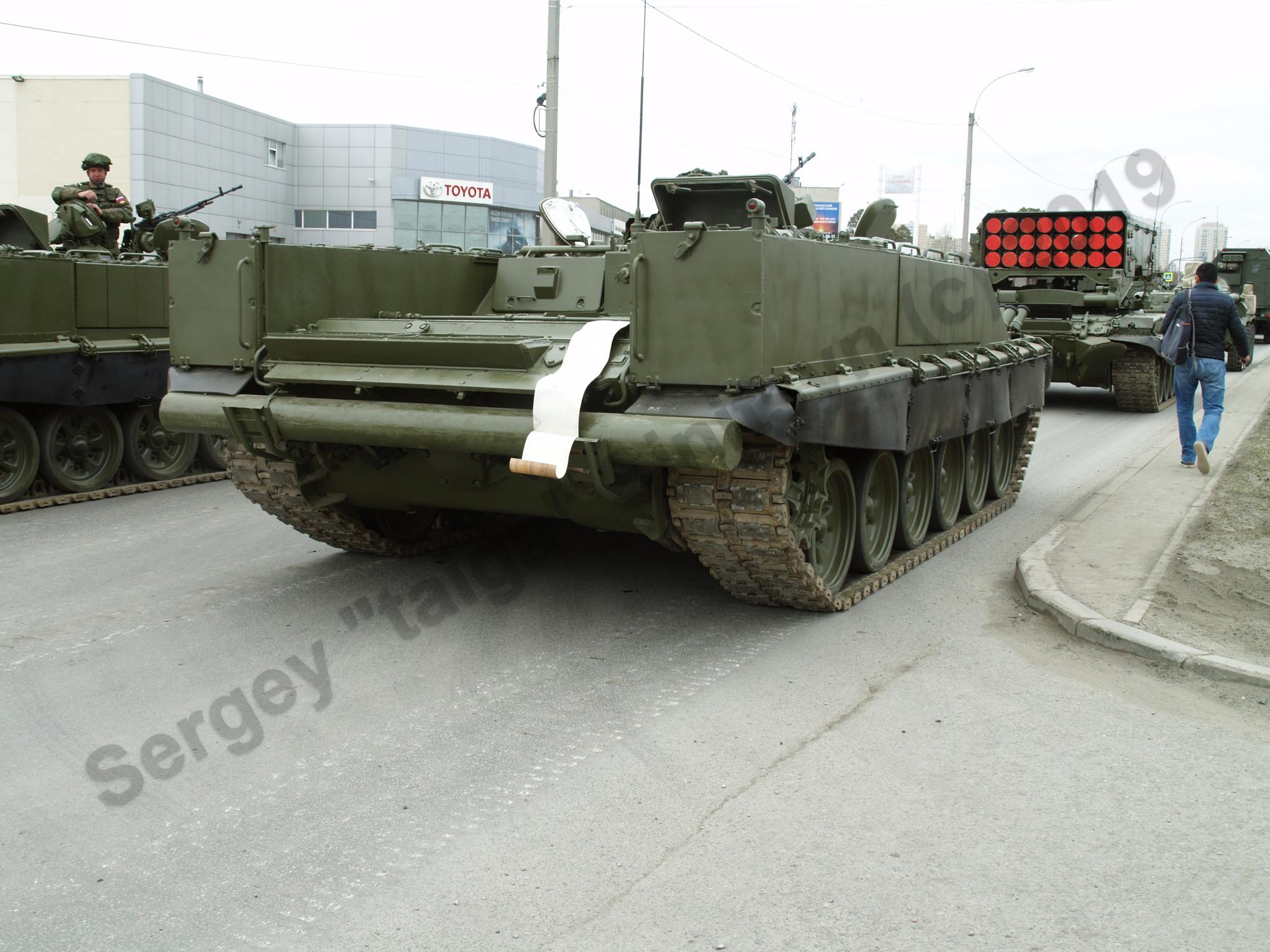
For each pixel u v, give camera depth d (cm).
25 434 1072
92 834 412
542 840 401
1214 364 1088
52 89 3250
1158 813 414
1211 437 1102
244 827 416
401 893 368
